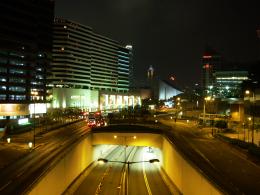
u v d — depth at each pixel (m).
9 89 166.12
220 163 70.31
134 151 143.00
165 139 100.06
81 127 142.88
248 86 186.38
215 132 125.00
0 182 55.91
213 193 50.62
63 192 73.56
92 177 94.12
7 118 160.62
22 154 83.12
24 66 176.50
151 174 99.44
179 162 76.44
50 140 104.75
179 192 75.88
